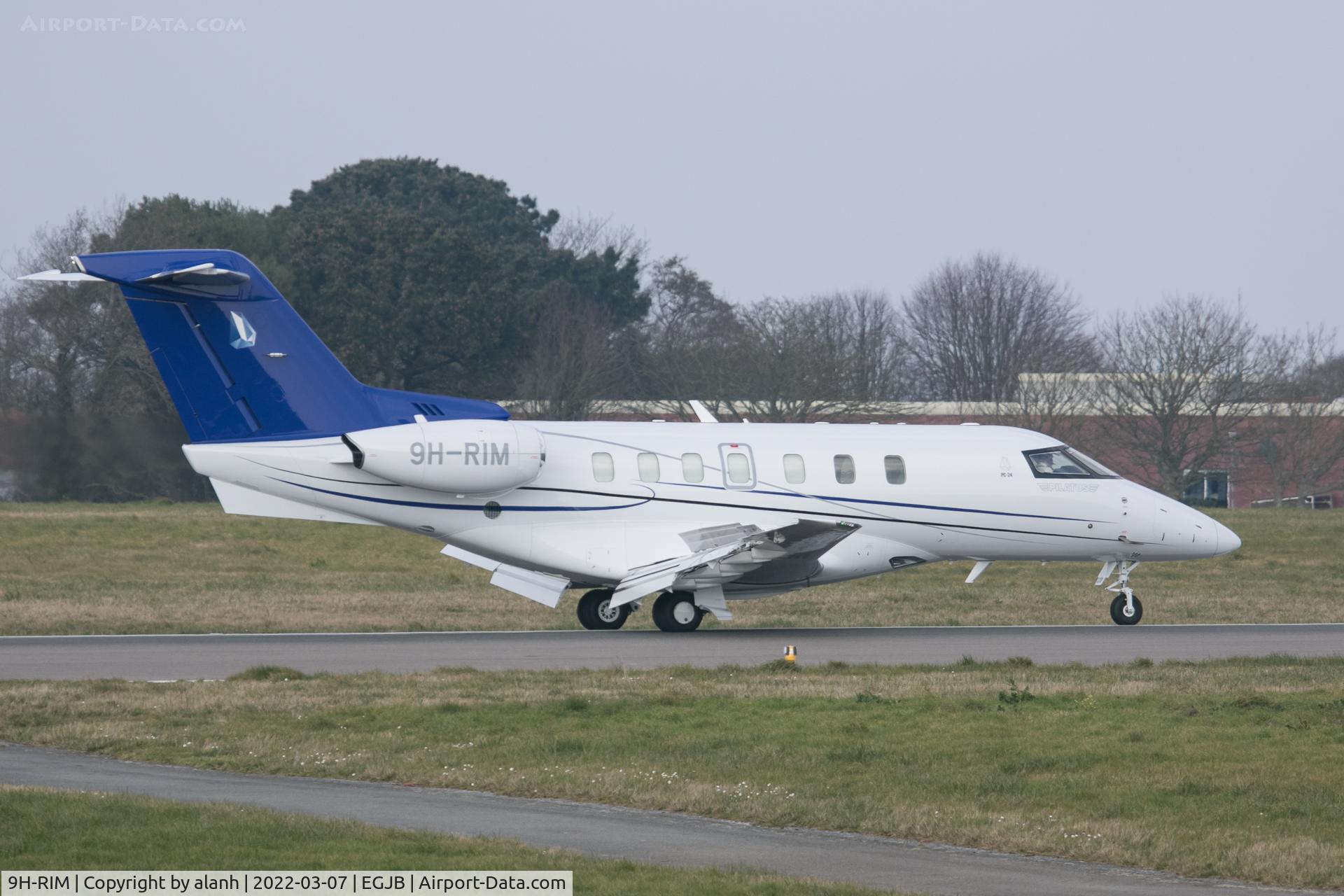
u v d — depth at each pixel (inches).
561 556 3324.3
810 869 1411.2
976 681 2477.9
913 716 2150.6
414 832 1488.7
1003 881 1381.6
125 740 1971.0
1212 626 3631.9
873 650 3024.1
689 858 1445.6
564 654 2901.1
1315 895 1359.5
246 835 1413.6
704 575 3228.3
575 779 1764.3
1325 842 1499.8
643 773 1790.1
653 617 3430.1
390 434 3196.4
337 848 1381.6
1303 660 2778.1
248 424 3171.8
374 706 2209.6
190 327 3127.5
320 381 3206.2
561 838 1515.7
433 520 3282.5
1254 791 1699.1
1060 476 3639.3
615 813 1640.0
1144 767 1828.2
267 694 2315.5
